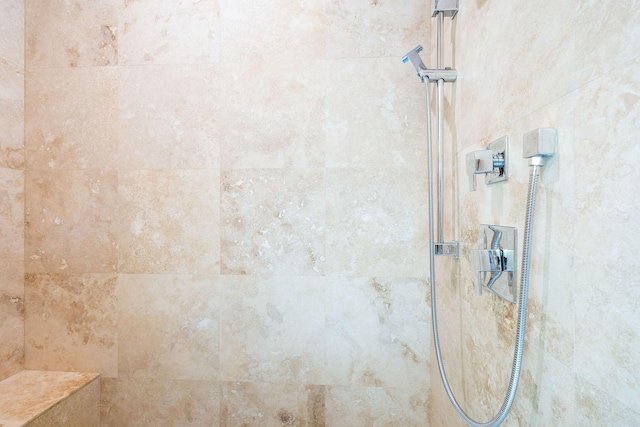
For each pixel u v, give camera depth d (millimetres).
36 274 1457
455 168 1109
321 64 1401
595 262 496
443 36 1211
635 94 422
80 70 1449
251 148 1422
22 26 1446
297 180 1411
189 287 1438
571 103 544
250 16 1422
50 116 1453
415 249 1379
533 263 660
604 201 477
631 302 433
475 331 951
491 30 837
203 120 1435
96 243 1450
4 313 1401
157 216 1445
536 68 644
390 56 1383
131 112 1447
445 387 1000
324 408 1405
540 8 630
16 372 1442
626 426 441
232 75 1426
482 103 892
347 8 1396
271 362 1418
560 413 580
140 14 1443
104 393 1444
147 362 1444
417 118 1376
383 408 1391
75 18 1447
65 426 1282
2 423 1123
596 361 495
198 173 1436
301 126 1406
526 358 686
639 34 415
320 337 1405
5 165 1397
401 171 1381
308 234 1407
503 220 779
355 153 1394
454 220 1126
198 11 1437
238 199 1426
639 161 418
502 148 769
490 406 857
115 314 1450
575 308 540
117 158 1448
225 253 1430
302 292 1411
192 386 1437
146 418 1441
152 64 1443
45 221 1456
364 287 1395
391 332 1388
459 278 1078
